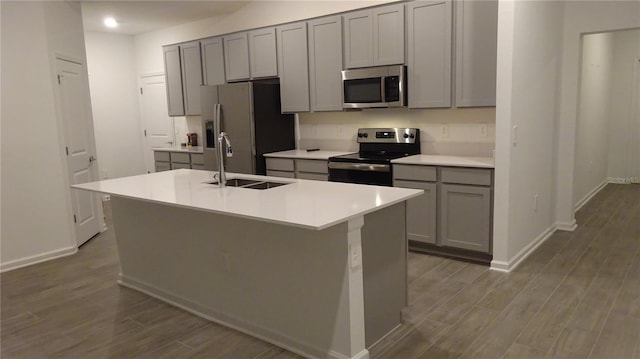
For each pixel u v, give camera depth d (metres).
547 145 4.32
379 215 2.50
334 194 2.60
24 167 4.18
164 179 3.41
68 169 4.58
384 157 4.41
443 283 3.38
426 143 4.61
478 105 3.86
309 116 5.50
